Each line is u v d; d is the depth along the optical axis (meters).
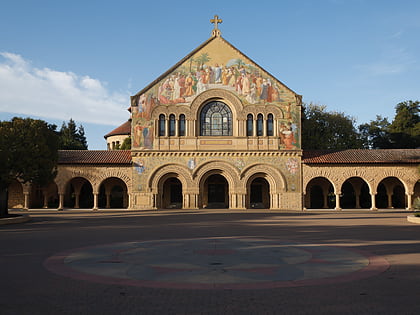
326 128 70.19
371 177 46.00
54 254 15.19
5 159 30.48
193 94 46.75
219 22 47.69
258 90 46.84
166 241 18.70
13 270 12.31
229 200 45.75
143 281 10.85
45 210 46.25
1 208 32.59
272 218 33.66
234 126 46.53
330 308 8.52
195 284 10.50
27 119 34.00
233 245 17.27
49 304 8.84
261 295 9.46
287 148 46.19
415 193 51.06
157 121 46.53
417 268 12.46
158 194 46.03
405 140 73.75
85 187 58.16
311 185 52.72
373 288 10.09
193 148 46.12
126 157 47.44
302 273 11.77
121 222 29.91
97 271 12.13
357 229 24.44
